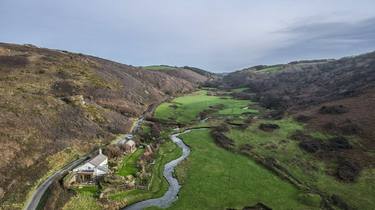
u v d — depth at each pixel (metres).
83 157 90.12
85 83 148.50
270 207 70.69
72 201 66.50
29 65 149.75
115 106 142.50
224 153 101.94
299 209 70.25
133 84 184.88
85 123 109.50
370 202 72.50
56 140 90.81
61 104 111.31
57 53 190.75
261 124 119.94
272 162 92.69
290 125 117.50
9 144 76.88
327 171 86.12
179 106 169.62
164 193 76.44
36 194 65.88
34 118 93.62
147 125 132.50
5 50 166.12
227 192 76.81
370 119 107.75
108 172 80.75
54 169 79.12
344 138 99.62
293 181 82.56
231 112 156.50
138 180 80.31
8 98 98.62
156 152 104.12
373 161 87.19
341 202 72.38
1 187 63.44
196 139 116.00
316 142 100.12
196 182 81.94
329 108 124.12
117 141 108.19
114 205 68.12
